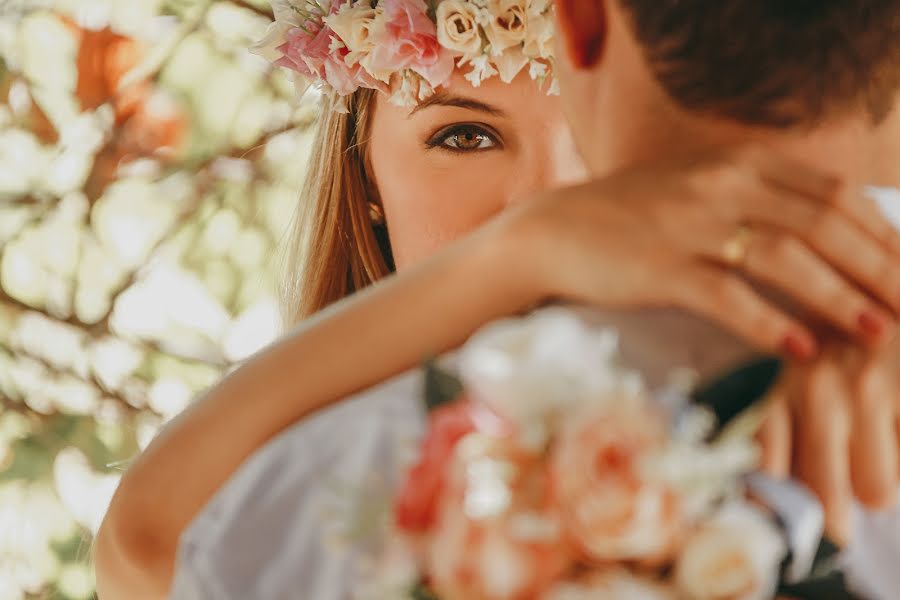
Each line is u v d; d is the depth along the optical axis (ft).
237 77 15.30
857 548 3.59
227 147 15.26
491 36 7.55
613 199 3.89
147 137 15.37
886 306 3.70
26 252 15.88
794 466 3.62
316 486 3.82
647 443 3.20
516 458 3.27
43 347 15.43
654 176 3.89
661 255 3.75
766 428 3.58
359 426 3.85
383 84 7.96
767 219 3.71
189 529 3.98
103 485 15.15
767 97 3.76
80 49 15.31
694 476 3.17
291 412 4.37
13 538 14.98
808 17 3.69
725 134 3.85
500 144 7.91
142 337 15.43
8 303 15.81
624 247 3.80
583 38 4.06
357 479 3.72
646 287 3.75
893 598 3.58
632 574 3.22
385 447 3.76
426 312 4.21
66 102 15.53
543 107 7.77
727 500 3.31
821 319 3.73
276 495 3.86
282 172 15.29
